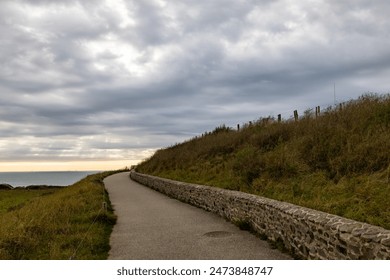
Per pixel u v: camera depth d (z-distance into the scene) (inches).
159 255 308.3
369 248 190.9
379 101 526.0
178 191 687.7
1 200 1337.4
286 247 294.8
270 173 504.7
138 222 470.0
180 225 431.5
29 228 381.4
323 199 357.1
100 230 408.2
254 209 369.1
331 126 521.3
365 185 348.2
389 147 394.9
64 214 490.0
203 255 298.8
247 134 804.0
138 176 1227.9
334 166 420.8
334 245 221.6
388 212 287.4
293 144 559.2
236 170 607.5
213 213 502.6
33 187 2413.9
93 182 1106.1
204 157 851.4
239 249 309.4
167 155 1203.9
